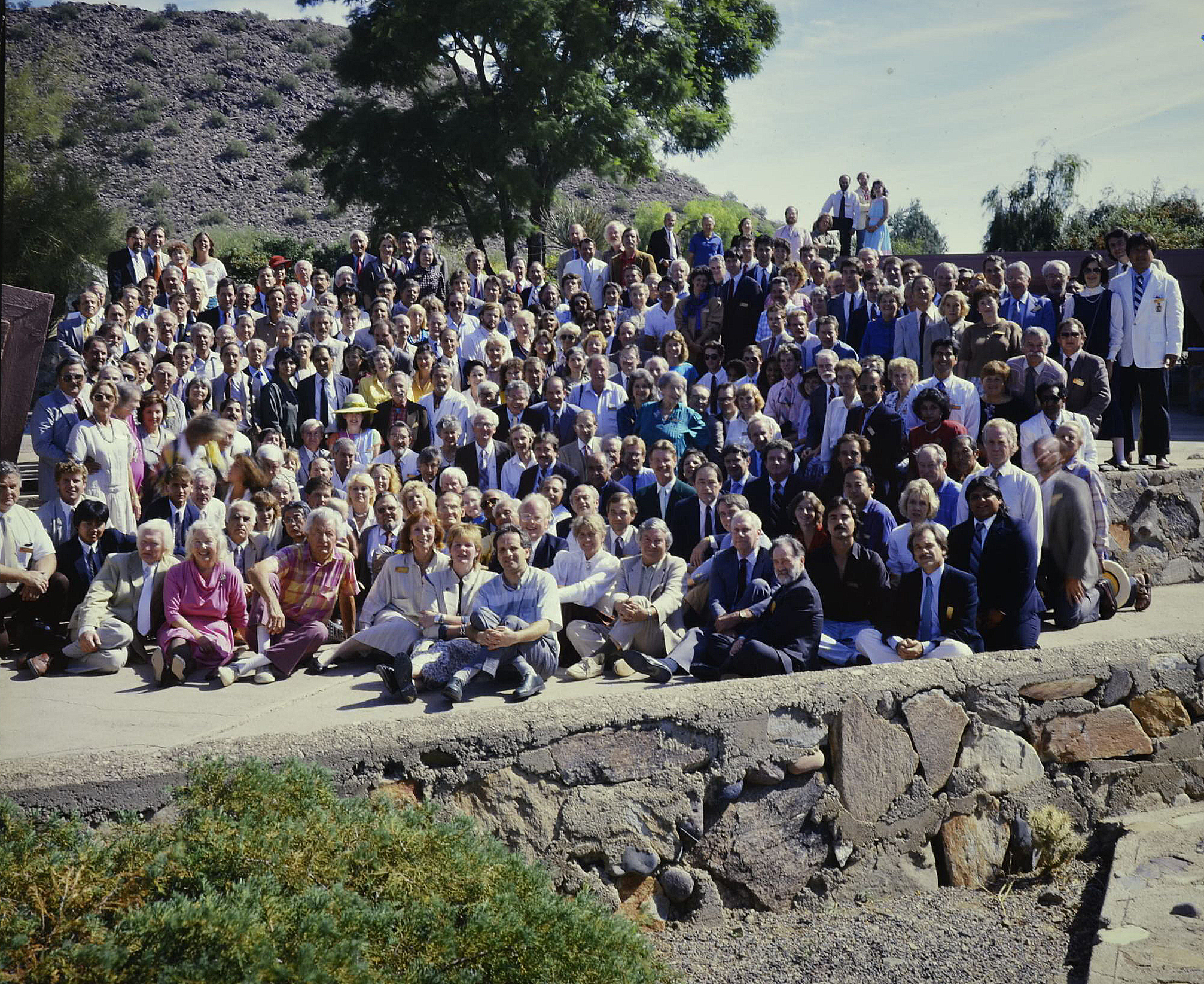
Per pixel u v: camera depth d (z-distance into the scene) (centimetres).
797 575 647
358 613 734
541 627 633
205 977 305
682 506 791
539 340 1059
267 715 572
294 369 950
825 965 500
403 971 351
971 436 860
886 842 577
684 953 514
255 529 717
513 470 871
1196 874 534
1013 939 518
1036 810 606
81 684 633
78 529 688
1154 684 638
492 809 513
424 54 2542
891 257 1187
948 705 590
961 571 657
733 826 551
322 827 394
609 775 531
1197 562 975
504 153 2459
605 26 2508
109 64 6016
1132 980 430
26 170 1888
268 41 6694
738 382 987
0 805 411
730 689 557
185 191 4978
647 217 3472
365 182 2534
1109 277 989
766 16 2998
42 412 792
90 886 347
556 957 374
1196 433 1251
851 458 787
